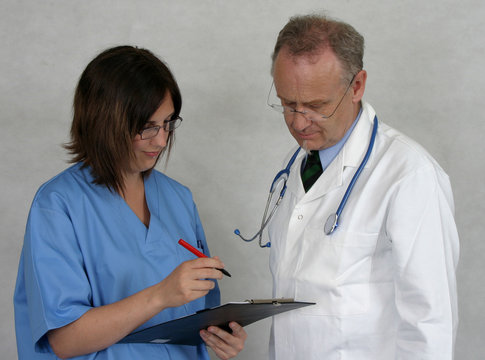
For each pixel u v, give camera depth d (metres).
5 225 2.12
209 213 2.11
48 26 2.07
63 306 1.05
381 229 1.16
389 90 1.95
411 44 1.93
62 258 1.08
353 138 1.25
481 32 1.88
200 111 2.07
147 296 1.05
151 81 1.10
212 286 1.06
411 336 1.08
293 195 1.38
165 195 1.38
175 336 1.17
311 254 1.23
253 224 2.09
